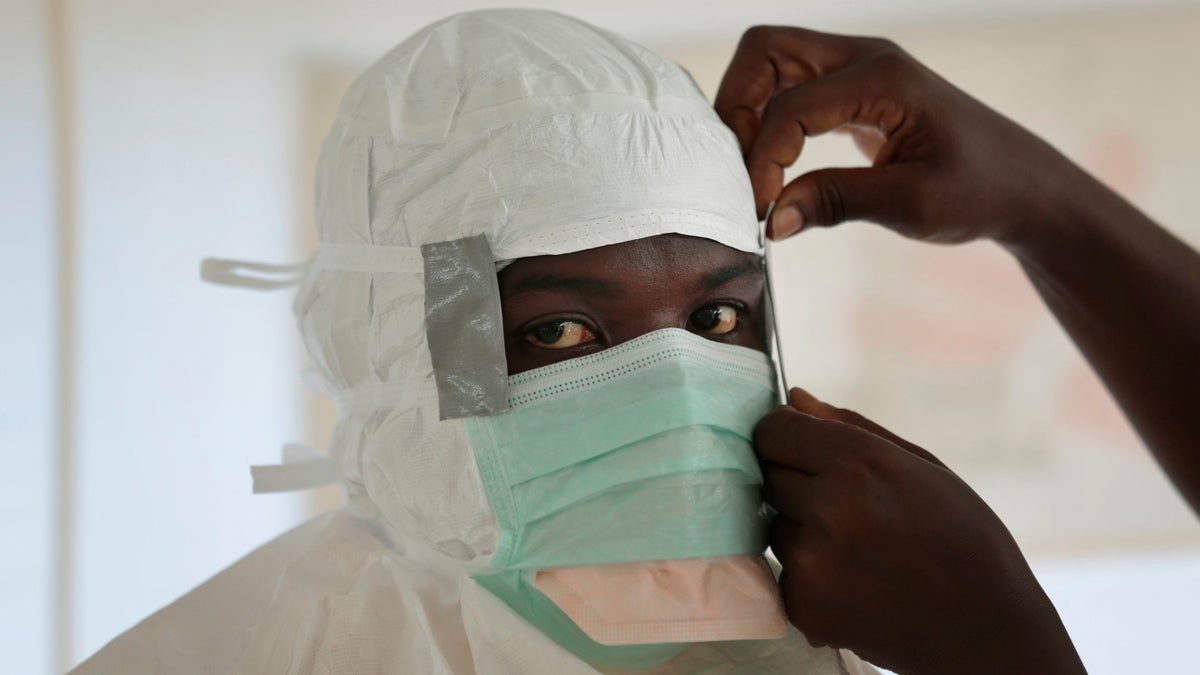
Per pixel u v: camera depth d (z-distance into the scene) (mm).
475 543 885
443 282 894
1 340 1878
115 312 2113
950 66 2596
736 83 1128
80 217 2057
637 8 2439
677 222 889
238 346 2303
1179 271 1121
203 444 2238
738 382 926
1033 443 2564
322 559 1013
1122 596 2494
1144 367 1128
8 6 1924
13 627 1866
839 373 2553
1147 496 2559
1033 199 1105
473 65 951
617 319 890
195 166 2242
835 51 1131
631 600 842
